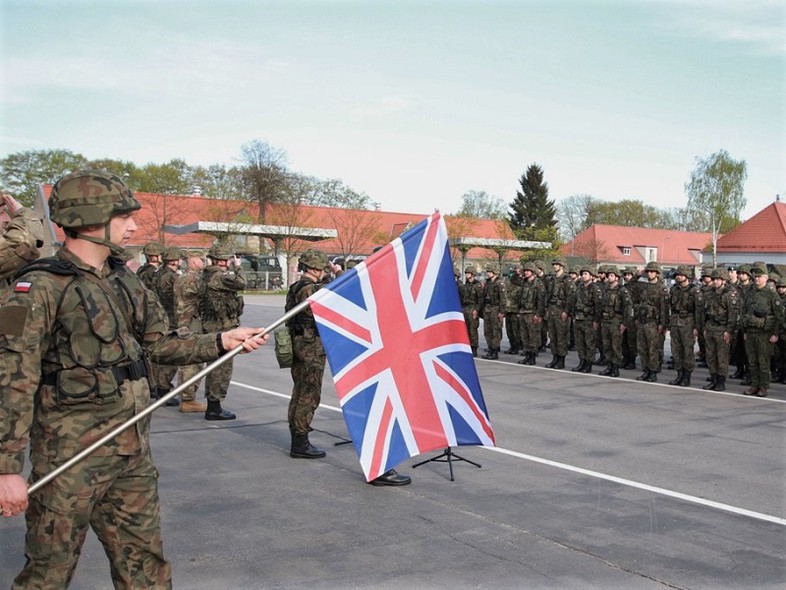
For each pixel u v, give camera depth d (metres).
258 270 43.97
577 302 13.60
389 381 4.94
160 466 6.45
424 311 5.07
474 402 5.19
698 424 8.64
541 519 5.18
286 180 53.94
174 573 4.19
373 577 4.16
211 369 3.17
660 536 4.88
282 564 4.34
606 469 6.55
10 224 3.85
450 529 4.96
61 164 51.41
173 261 9.76
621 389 11.38
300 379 6.67
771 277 13.16
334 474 6.29
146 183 52.09
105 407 2.83
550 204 76.69
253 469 6.40
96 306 2.83
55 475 2.71
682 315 11.95
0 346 2.59
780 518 5.29
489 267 15.67
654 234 70.88
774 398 10.70
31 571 2.78
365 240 52.22
